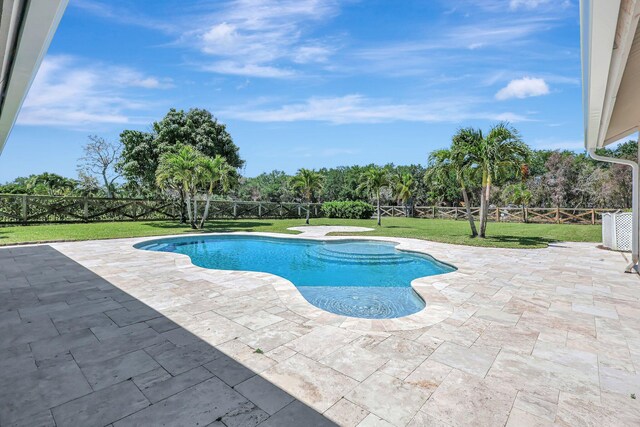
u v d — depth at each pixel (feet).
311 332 10.77
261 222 62.64
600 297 14.67
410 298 17.62
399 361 8.84
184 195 59.72
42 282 17.02
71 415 6.62
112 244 30.30
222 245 36.29
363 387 7.61
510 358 9.02
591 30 6.57
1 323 11.44
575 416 6.62
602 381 7.91
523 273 19.45
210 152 68.28
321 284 20.85
